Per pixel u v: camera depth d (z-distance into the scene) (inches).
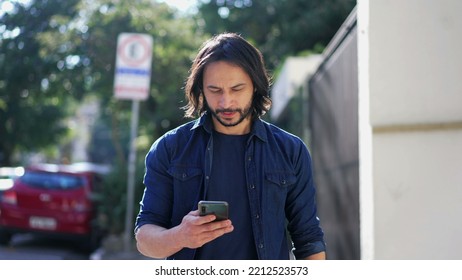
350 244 225.6
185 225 88.7
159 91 547.8
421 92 160.6
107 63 506.3
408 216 159.5
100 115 847.1
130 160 336.5
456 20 159.5
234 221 97.6
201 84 98.3
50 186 388.5
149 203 99.0
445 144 159.2
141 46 330.6
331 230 277.3
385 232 160.2
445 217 157.8
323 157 304.8
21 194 385.4
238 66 93.6
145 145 718.5
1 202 387.2
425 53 160.6
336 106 260.4
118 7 498.0
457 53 159.5
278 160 100.0
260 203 97.9
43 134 802.8
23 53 514.6
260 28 790.5
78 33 496.1
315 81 335.3
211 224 88.1
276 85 529.7
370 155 163.8
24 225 380.8
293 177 100.1
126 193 385.4
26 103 634.2
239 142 100.0
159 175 99.5
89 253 386.9
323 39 747.4
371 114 162.4
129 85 328.8
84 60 511.2
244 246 97.7
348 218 229.8
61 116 816.3
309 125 363.6
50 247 399.9
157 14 512.1
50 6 511.5
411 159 160.4
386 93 161.9
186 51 529.3
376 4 162.6
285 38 758.5
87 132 1894.7
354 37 214.7
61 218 381.1
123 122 727.7
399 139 161.0
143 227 96.3
